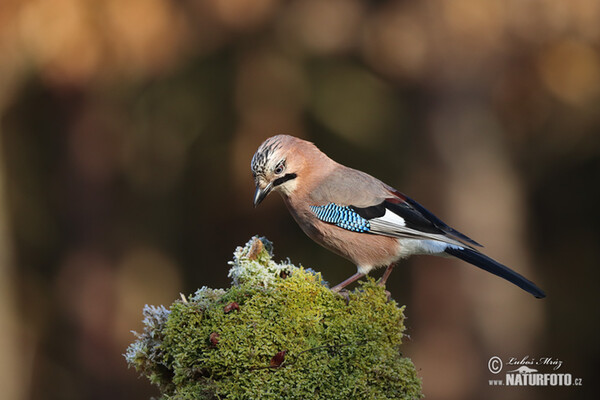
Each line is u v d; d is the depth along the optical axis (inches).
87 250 641.0
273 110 617.9
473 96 554.9
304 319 204.7
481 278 563.8
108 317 637.3
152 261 667.4
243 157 621.3
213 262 679.7
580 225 725.3
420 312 576.7
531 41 525.0
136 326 642.2
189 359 201.9
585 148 663.1
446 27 522.3
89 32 538.3
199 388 199.9
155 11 542.9
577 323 715.4
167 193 674.8
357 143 622.8
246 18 573.6
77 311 636.1
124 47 544.4
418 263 577.6
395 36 545.3
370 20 570.3
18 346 622.5
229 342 199.6
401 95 609.9
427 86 556.7
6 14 533.3
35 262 666.2
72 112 617.0
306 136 633.0
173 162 667.4
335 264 652.1
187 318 204.4
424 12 531.5
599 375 706.2
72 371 633.0
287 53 612.4
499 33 518.3
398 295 636.1
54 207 671.1
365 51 573.0
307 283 211.3
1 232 627.5
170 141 662.5
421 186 573.6
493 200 564.4
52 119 655.1
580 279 722.8
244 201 645.3
